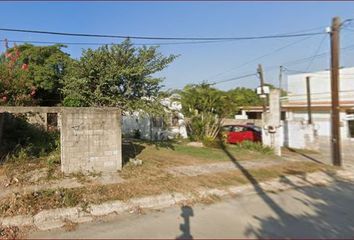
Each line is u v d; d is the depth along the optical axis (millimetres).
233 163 12617
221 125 20734
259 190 9180
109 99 12547
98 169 9453
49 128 14273
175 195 8016
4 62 16281
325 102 29297
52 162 9906
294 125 19969
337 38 13430
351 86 28172
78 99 12984
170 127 22141
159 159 12430
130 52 13281
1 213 6230
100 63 12594
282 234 5801
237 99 23000
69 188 7730
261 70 25891
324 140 26328
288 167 12492
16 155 10461
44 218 6270
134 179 8977
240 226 6160
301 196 8672
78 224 6168
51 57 23703
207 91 20172
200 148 16688
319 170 12305
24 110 12930
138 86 13406
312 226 6258
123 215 6723
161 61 13750
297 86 32938
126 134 22703
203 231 5852
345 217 6883
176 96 19172
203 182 9352
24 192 7227
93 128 9375
